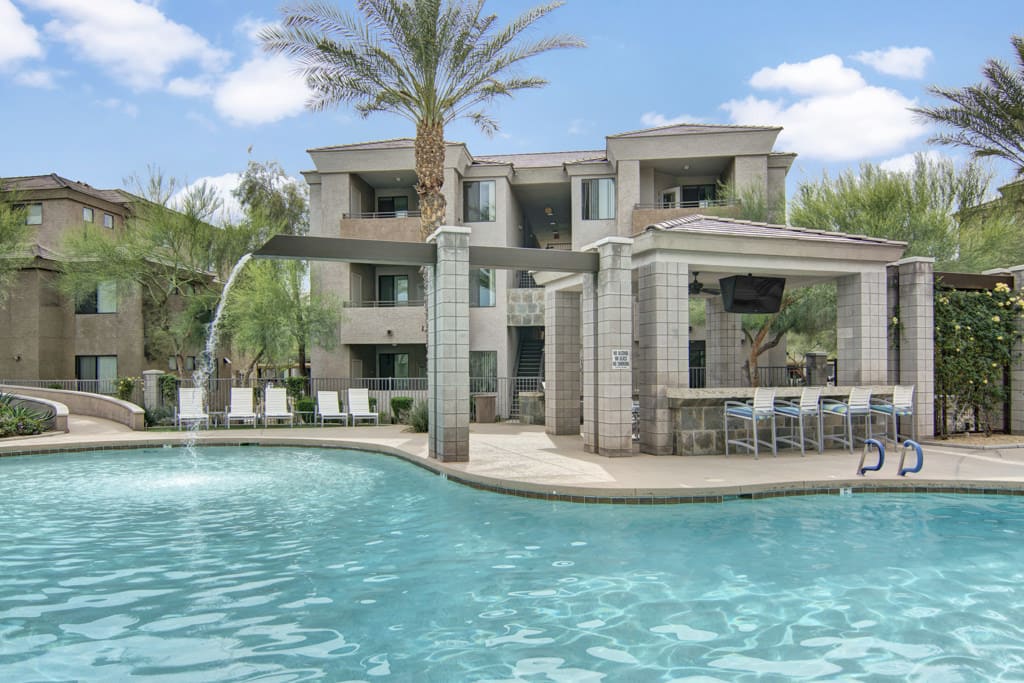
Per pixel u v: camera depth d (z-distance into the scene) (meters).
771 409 11.05
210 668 3.96
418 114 17.19
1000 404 14.21
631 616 4.78
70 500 8.96
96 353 25.89
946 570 5.79
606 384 11.52
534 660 4.07
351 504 8.58
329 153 24.81
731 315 15.91
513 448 12.76
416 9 15.34
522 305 24.81
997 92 19.39
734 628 4.57
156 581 5.61
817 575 5.66
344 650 4.22
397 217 25.27
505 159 28.27
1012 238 18.84
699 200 26.59
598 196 25.05
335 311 23.92
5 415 15.88
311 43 15.94
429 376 11.89
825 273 12.85
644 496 8.30
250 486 9.91
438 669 3.95
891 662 4.04
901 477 9.02
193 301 21.92
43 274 24.86
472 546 6.58
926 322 13.05
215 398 22.11
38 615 4.85
